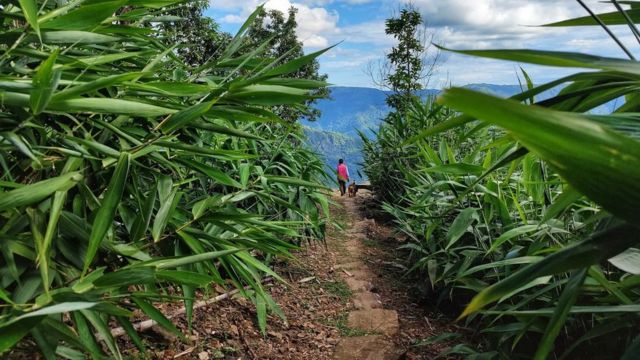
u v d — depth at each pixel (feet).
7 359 4.58
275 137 12.58
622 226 2.02
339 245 17.21
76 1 4.38
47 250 4.26
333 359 8.66
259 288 6.93
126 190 5.95
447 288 10.62
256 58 6.17
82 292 4.08
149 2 5.31
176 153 5.77
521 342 7.52
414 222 12.76
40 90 3.58
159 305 8.96
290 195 11.42
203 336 8.45
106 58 4.81
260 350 8.61
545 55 1.91
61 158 4.82
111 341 4.35
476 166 6.65
